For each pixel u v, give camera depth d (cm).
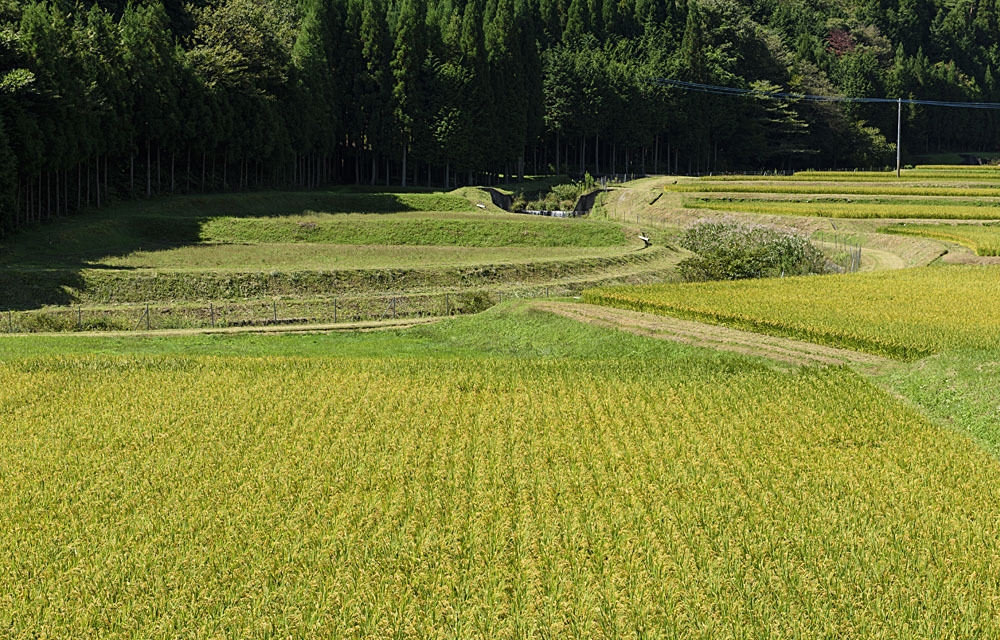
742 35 16325
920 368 2788
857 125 16338
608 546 1531
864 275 5162
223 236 6944
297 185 9762
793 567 1444
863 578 1407
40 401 2588
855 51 19000
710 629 1262
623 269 6397
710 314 3844
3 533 1627
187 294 5038
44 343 3759
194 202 7700
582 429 2270
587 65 12875
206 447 2127
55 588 1412
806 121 16050
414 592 1380
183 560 1486
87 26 7562
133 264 5506
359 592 1371
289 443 2153
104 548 1545
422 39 10594
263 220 7344
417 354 3709
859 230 7819
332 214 8112
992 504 1734
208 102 8244
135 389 2716
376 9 10525
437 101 10531
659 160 15462
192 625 1298
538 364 3070
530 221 7975
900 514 1672
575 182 12406
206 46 8575
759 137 15462
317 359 3191
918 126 17625
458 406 2514
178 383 2795
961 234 6850
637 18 16275
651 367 2967
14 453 2095
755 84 15725
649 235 7894
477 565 1470
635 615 1306
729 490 1812
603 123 13038
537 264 6125
